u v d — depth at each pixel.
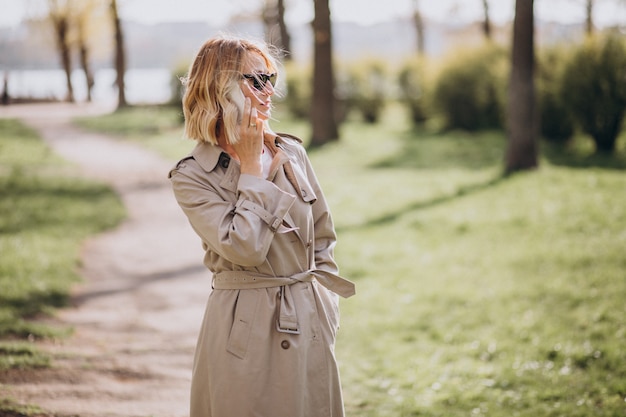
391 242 8.62
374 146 19.06
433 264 7.67
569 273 7.01
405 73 24.73
